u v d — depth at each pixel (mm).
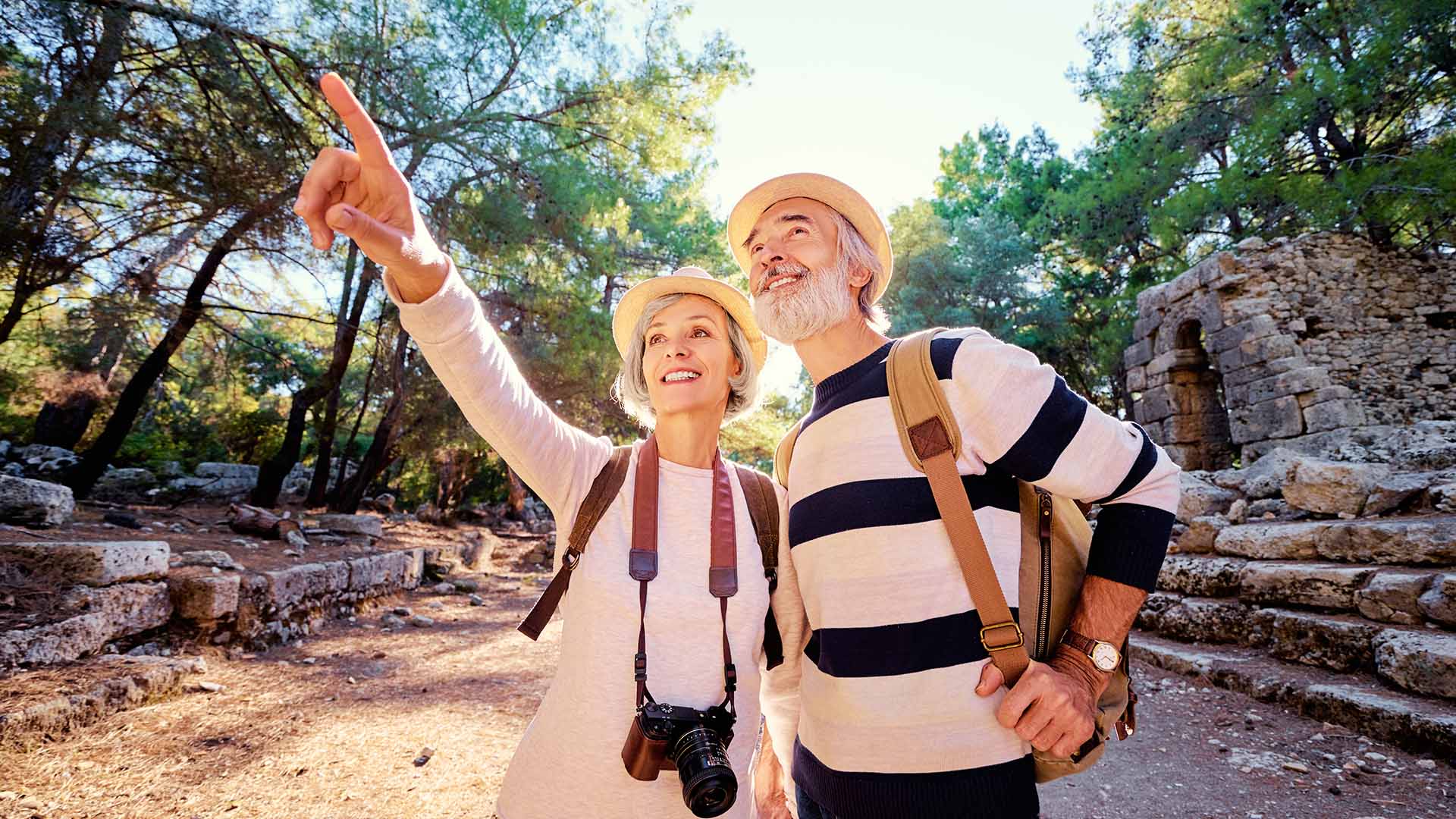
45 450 11844
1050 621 1388
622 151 12539
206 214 7977
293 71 8805
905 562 1355
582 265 12539
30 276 7137
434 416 13914
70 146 6895
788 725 1816
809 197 1799
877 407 1478
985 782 1253
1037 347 21984
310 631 6910
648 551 1477
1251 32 13570
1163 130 16125
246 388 14875
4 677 3938
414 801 3154
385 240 1161
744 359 1876
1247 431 11211
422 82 9586
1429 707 3605
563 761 1371
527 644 6895
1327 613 4805
